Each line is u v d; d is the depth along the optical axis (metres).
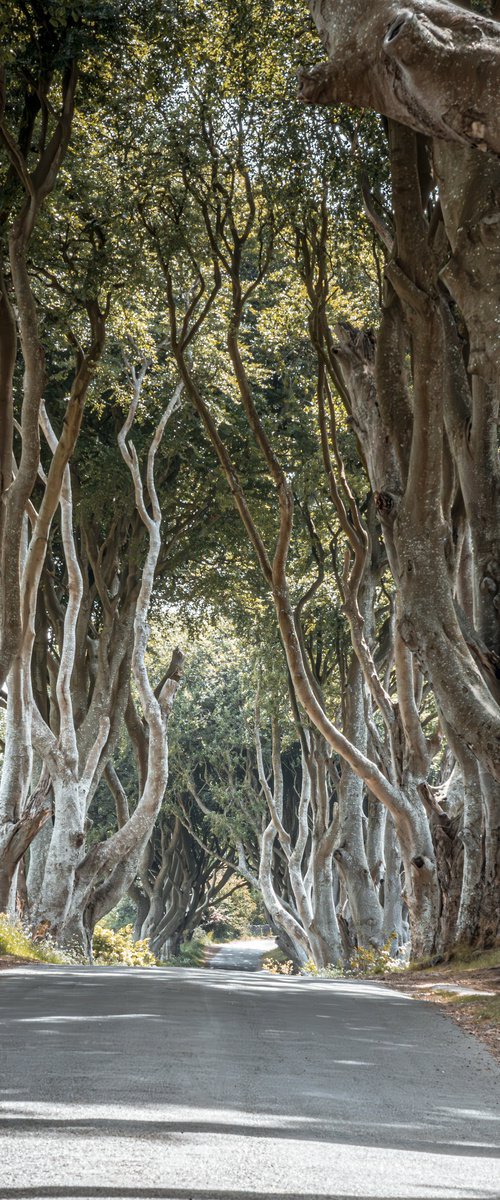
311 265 23.50
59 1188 4.01
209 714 55.00
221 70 20.39
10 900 24.78
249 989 14.40
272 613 38.50
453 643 17.16
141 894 63.00
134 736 35.88
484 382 18.48
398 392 18.81
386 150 20.38
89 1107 5.49
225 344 30.41
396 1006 12.88
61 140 18.08
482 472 18.83
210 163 21.59
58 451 21.75
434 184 19.55
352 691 33.84
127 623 33.91
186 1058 7.35
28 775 25.53
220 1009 10.91
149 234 22.52
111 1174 4.25
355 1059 8.14
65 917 28.52
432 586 17.30
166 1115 5.43
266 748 56.00
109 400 33.22
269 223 23.17
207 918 74.25
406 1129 5.75
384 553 32.41
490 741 16.47
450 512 21.50
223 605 39.59
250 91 20.53
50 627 38.38
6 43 17.20
